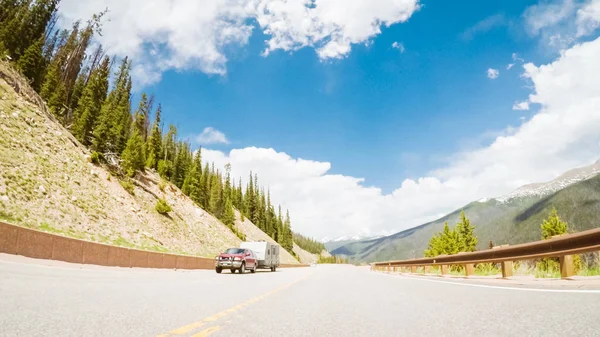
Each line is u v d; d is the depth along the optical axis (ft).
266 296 27.61
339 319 16.14
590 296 19.21
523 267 43.88
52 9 261.65
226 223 328.49
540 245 30.25
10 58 202.59
